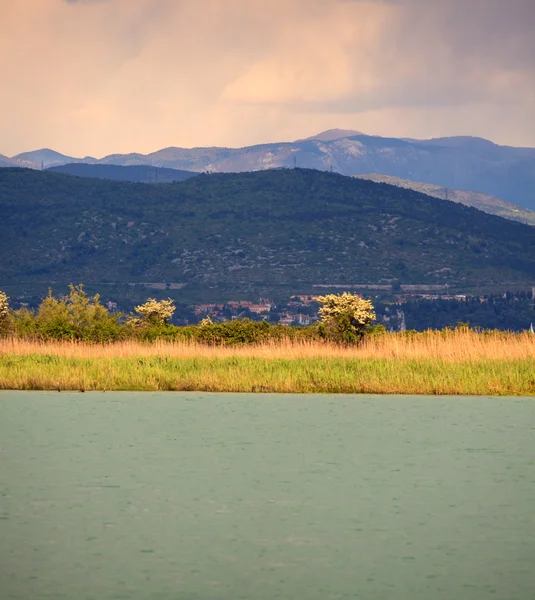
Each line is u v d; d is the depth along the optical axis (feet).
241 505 297.53
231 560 246.47
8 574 236.43
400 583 230.48
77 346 609.42
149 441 393.50
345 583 230.48
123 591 225.35
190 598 221.05
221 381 528.63
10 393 519.60
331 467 349.00
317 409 473.67
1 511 289.33
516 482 326.24
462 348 573.33
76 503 298.56
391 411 468.75
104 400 497.87
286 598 221.25
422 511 291.38
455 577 234.79
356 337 632.79
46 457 363.56
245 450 379.76
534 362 552.82
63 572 237.66
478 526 275.59
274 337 655.76
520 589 226.58
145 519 281.95
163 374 538.88
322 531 271.08
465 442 395.34
